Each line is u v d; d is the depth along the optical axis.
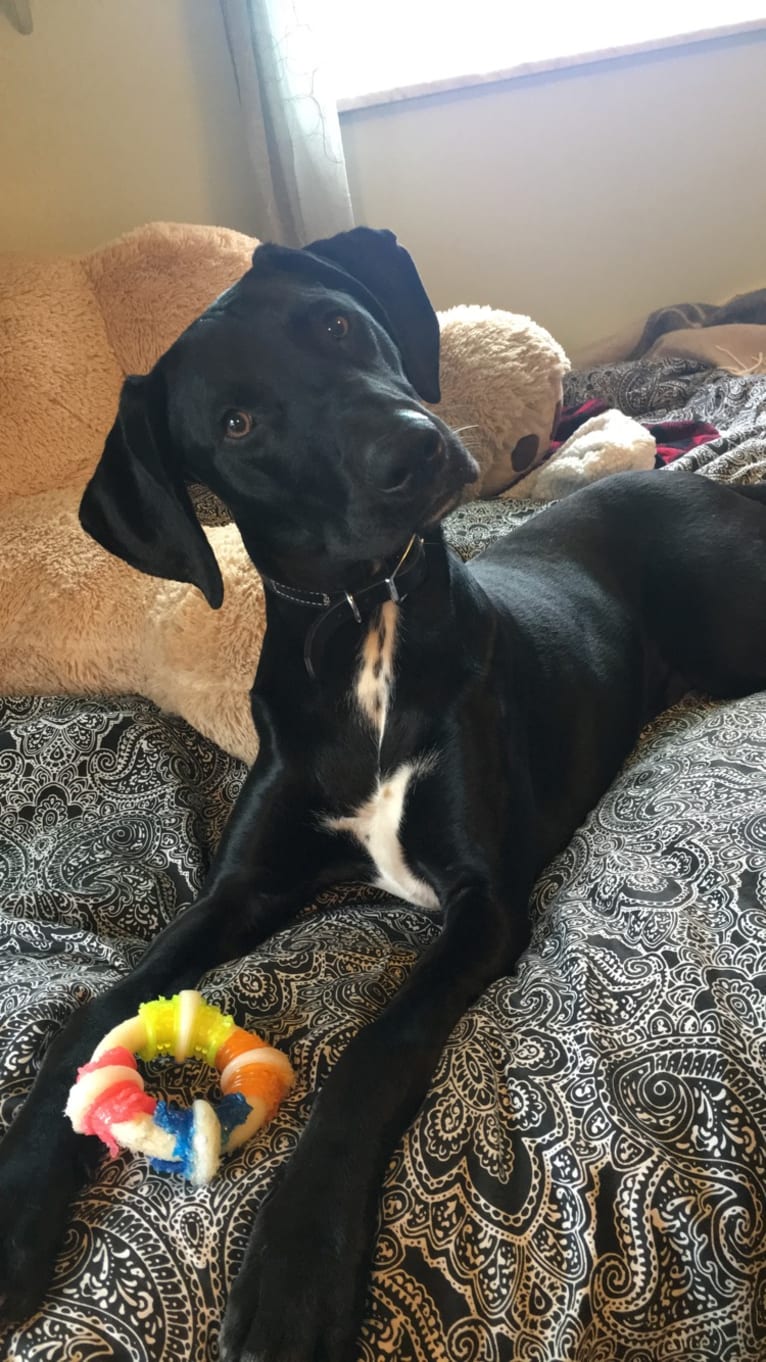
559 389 1.13
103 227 1.32
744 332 1.34
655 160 1.42
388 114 1.36
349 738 0.61
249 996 0.53
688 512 0.82
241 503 0.60
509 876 0.59
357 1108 0.44
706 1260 0.41
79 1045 0.50
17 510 0.95
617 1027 0.47
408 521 0.54
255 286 0.60
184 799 0.74
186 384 0.59
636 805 0.64
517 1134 0.44
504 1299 0.40
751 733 0.67
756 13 1.34
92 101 1.26
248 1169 0.43
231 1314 0.39
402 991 0.51
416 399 0.60
